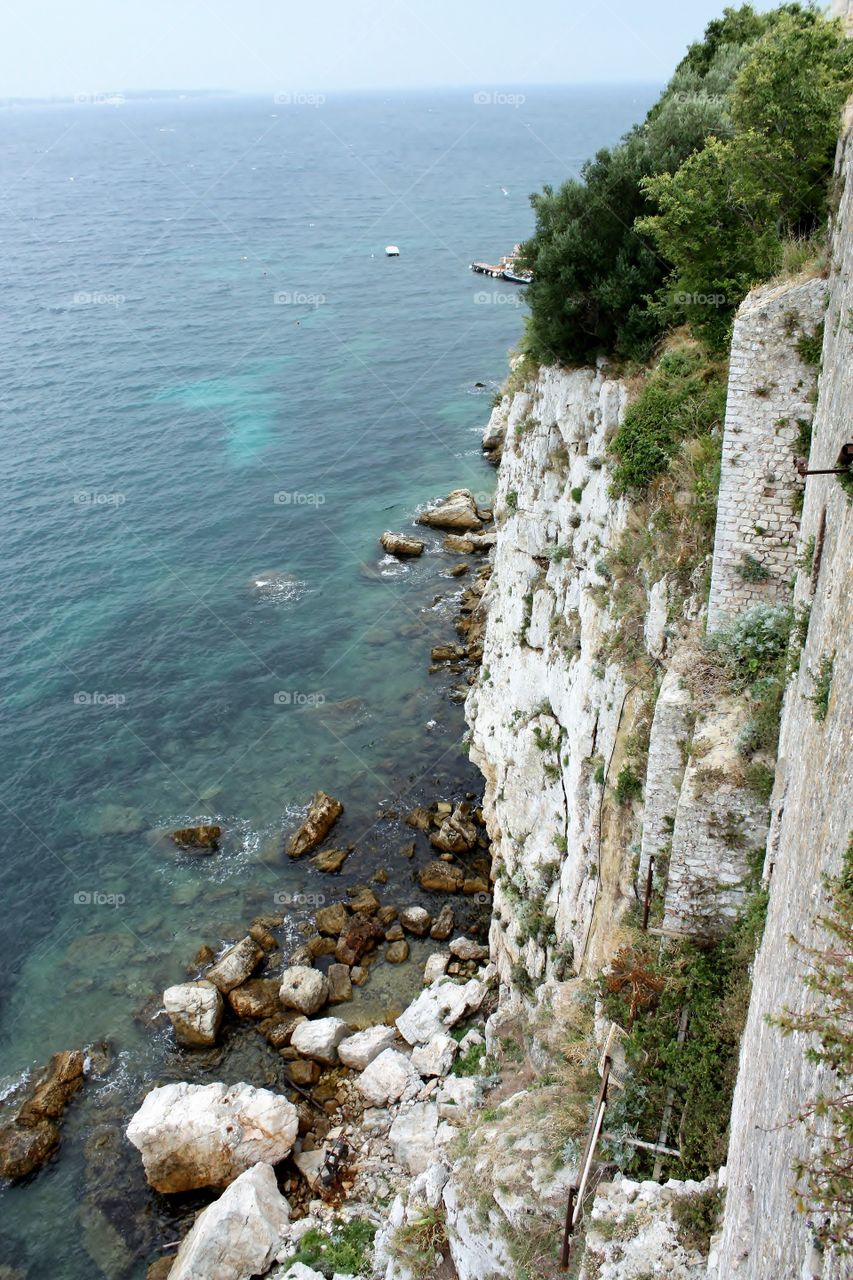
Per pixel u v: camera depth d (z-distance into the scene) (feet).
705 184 78.33
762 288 60.29
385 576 197.77
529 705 112.06
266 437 261.65
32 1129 99.09
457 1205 64.95
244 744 152.97
